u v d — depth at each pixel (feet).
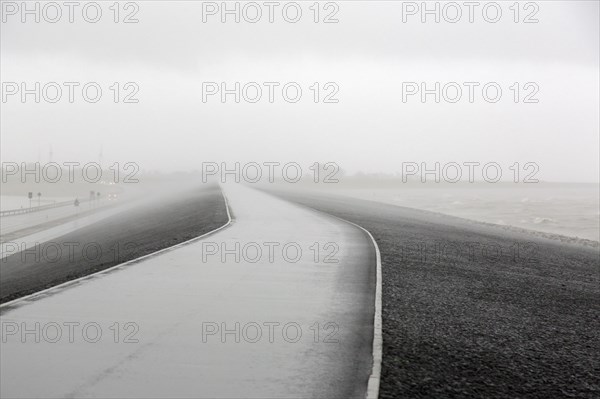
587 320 41.29
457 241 90.12
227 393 19.95
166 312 31.78
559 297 49.98
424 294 41.63
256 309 32.78
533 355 29.43
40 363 22.99
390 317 32.86
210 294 36.76
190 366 22.80
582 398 23.56
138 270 45.70
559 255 87.25
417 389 21.58
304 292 37.88
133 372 22.02
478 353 28.12
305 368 22.75
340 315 31.81
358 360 23.95
